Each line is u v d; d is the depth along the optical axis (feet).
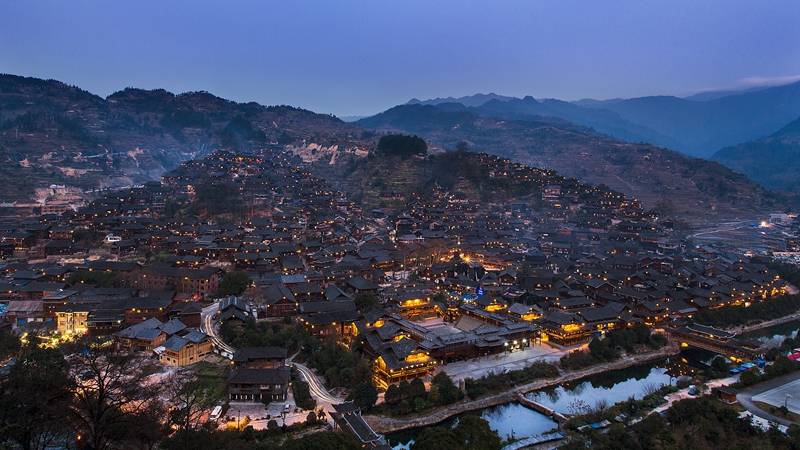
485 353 552.00
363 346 529.45
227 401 412.98
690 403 406.41
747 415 394.73
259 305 638.94
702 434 376.48
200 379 447.01
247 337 510.99
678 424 396.37
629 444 360.07
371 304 630.33
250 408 408.26
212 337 543.80
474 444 338.13
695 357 586.86
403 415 427.33
